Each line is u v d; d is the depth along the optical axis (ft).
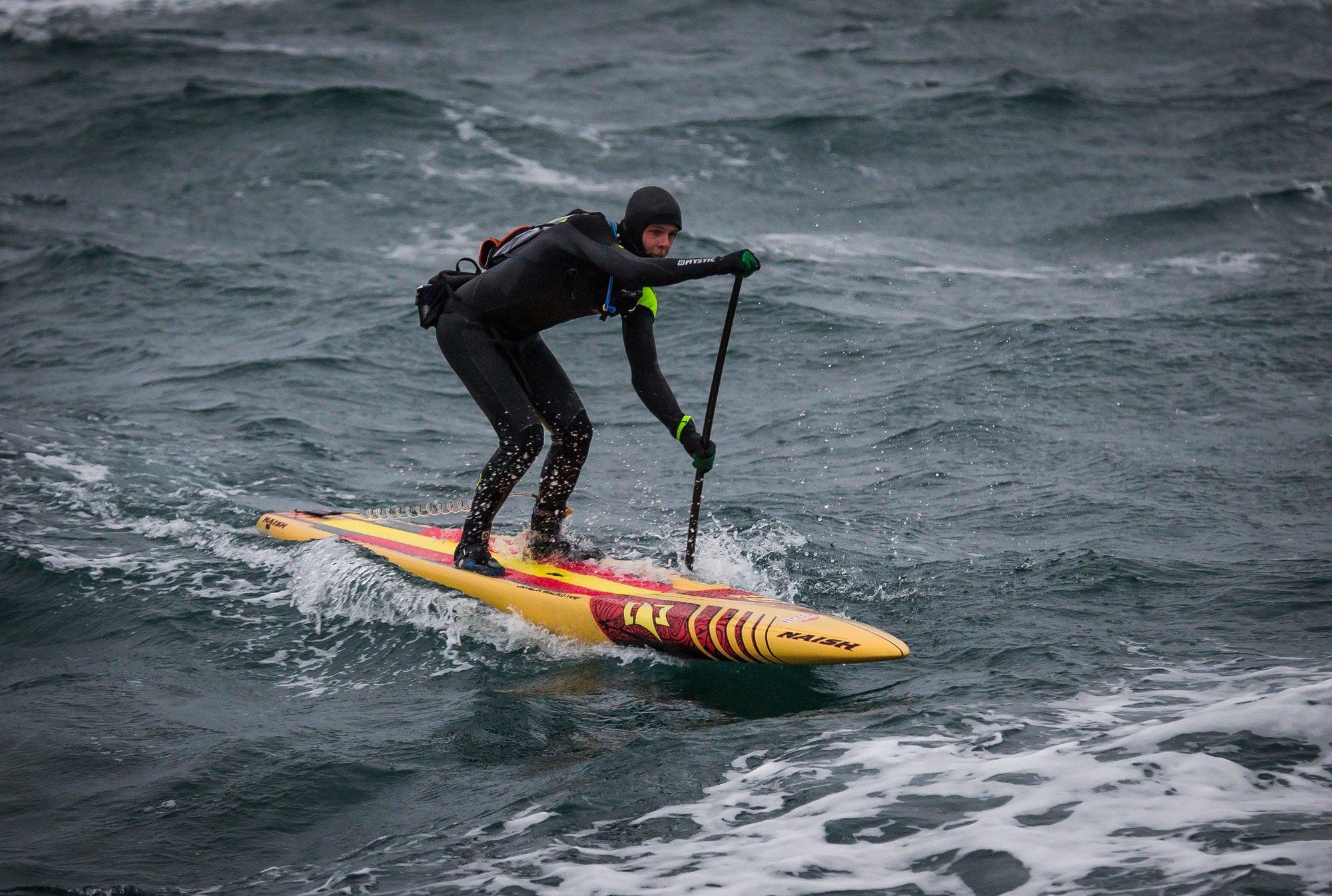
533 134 230.07
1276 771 43.80
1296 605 63.98
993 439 99.19
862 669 60.49
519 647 66.59
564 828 45.47
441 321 69.51
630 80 273.33
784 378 121.08
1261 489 84.84
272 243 176.96
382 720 57.82
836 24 322.96
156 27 309.01
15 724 58.18
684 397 117.60
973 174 211.41
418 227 184.44
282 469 98.02
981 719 52.03
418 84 260.21
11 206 194.29
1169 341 122.21
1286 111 243.60
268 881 44.19
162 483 93.71
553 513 72.74
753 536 80.23
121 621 70.59
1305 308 132.36
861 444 100.73
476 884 41.78
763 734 52.95
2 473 94.43
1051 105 248.11
